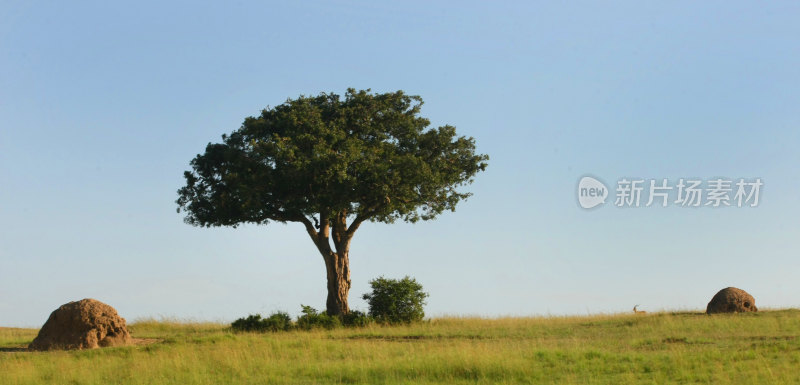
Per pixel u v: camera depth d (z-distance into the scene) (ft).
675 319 92.43
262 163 102.83
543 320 104.12
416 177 102.27
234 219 107.96
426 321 106.22
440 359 61.72
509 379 56.08
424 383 55.57
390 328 98.27
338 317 104.17
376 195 103.96
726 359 59.77
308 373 60.75
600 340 77.87
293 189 104.73
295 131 103.65
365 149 102.99
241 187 99.76
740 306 100.01
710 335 77.71
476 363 59.62
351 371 60.23
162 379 59.72
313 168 99.35
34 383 58.59
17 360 67.67
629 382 53.47
